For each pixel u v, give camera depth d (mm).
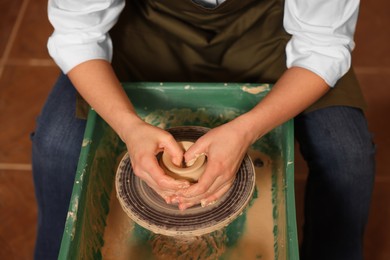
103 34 1223
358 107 1241
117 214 1129
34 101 2133
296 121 1266
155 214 1003
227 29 1304
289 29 1222
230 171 1000
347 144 1224
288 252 964
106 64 1197
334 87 1238
